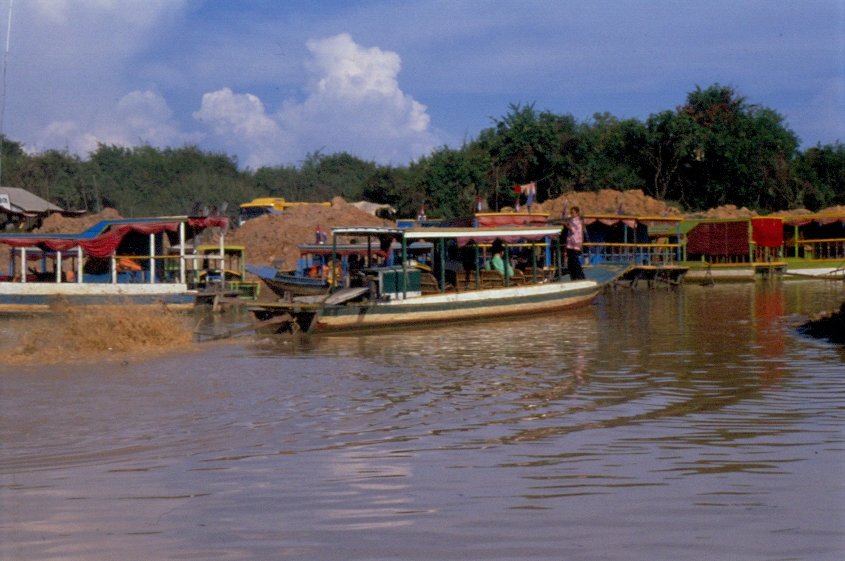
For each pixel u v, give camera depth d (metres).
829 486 7.15
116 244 26.80
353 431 9.63
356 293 21.77
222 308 26.77
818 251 51.16
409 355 16.59
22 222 44.34
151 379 13.52
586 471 7.73
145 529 6.24
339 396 11.95
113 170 87.88
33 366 14.99
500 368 14.61
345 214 50.88
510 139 66.81
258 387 12.73
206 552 5.75
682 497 6.89
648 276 39.16
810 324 20.17
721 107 70.88
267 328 21.25
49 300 25.72
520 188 33.69
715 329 20.61
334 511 6.61
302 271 34.62
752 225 44.50
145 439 9.29
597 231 41.72
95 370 14.48
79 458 8.46
